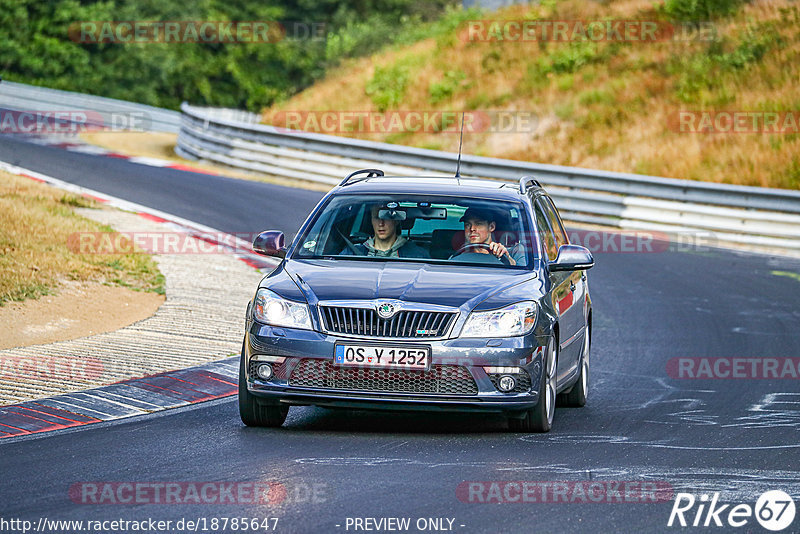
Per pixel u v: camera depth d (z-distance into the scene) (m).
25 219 59.34
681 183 85.44
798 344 47.75
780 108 107.56
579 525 20.66
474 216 31.98
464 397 27.83
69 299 46.69
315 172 99.88
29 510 20.86
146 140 131.75
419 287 28.77
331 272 29.72
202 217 75.38
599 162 104.38
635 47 126.81
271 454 26.09
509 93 121.81
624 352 45.38
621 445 28.42
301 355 27.92
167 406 32.09
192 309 47.91
